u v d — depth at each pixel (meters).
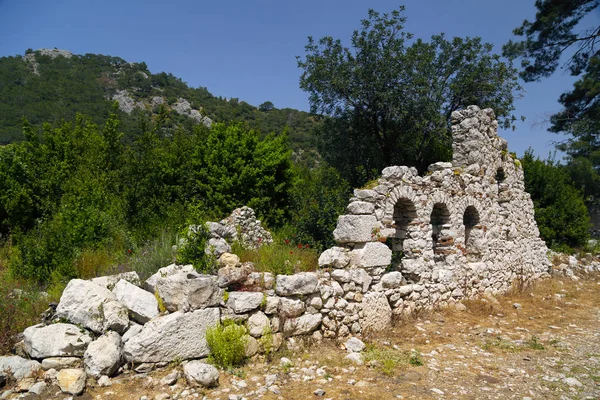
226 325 5.93
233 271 6.54
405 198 9.00
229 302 6.08
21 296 7.02
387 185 8.55
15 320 5.98
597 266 17.02
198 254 7.21
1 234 12.75
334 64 18.66
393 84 18.09
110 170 15.70
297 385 5.39
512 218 12.99
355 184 19.81
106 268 8.37
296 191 15.42
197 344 5.70
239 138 16.48
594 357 7.05
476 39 19.28
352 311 7.44
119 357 5.25
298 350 6.46
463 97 19.27
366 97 18.42
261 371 5.72
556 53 20.20
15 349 5.34
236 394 5.00
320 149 21.27
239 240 9.44
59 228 9.89
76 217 10.29
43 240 9.15
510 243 12.68
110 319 5.50
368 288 7.91
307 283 6.75
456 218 10.45
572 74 20.86
